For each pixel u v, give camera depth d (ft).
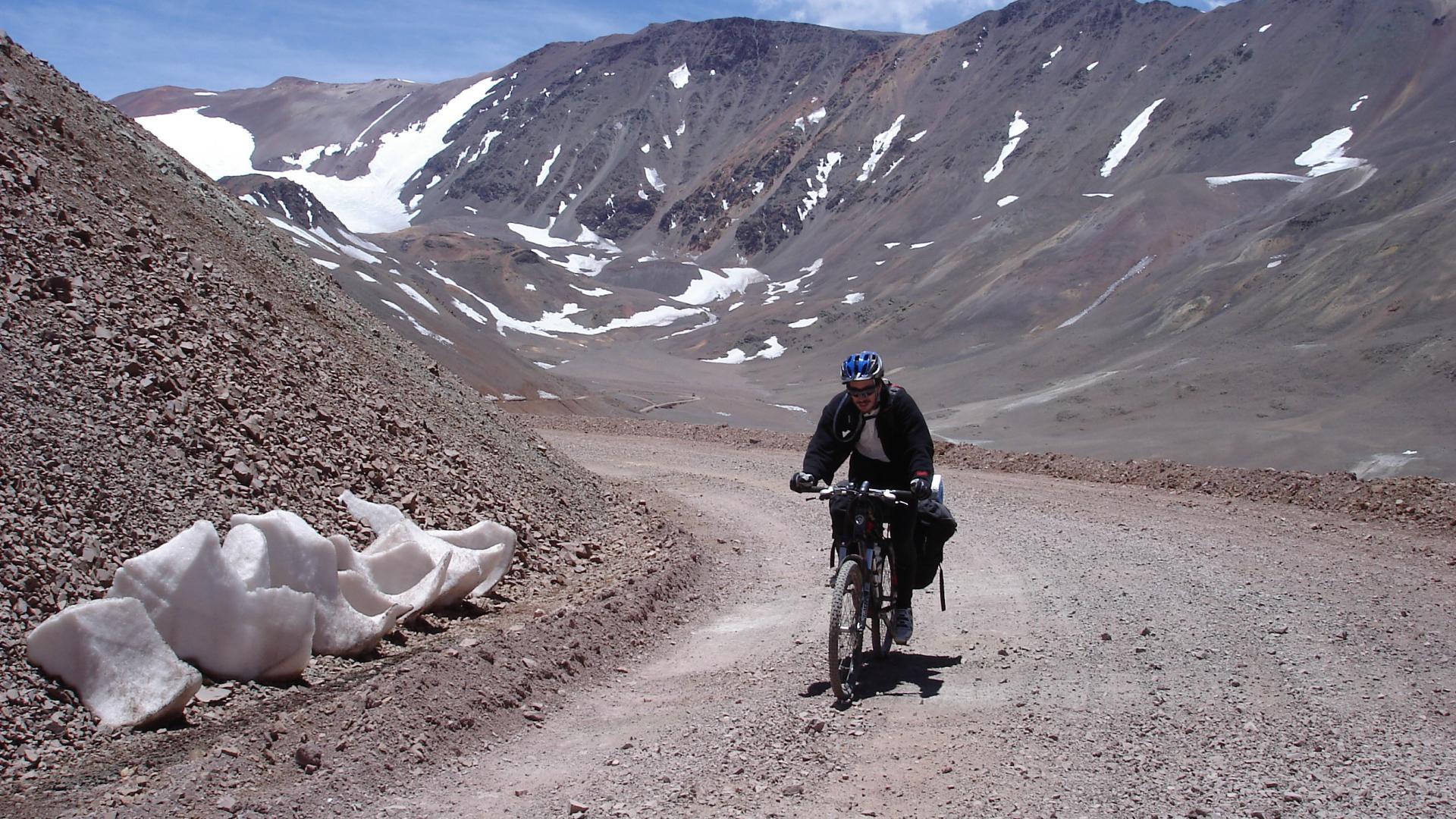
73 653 19.47
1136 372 500.33
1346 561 35.58
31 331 27.73
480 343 380.17
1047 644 24.77
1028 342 631.56
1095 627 26.27
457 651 21.83
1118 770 16.52
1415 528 42.47
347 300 54.19
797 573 36.88
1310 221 620.49
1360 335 470.39
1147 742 17.80
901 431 21.50
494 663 21.85
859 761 17.31
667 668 24.61
